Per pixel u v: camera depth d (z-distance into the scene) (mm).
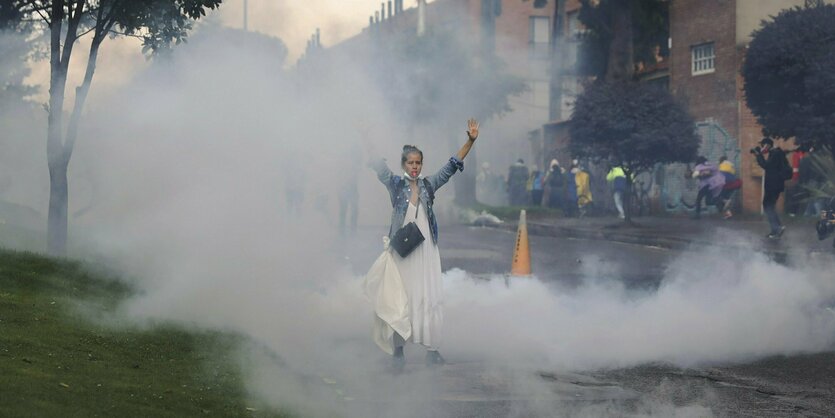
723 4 32219
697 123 33375
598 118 25906
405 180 7781
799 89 23188
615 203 32625
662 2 36688
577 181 32438
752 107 24297
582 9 38344
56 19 10984
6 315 7145
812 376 7461
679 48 34406
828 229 16953
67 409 4926
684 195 33000
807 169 26906
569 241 22781
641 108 25781
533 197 37188
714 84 32688
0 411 4668
